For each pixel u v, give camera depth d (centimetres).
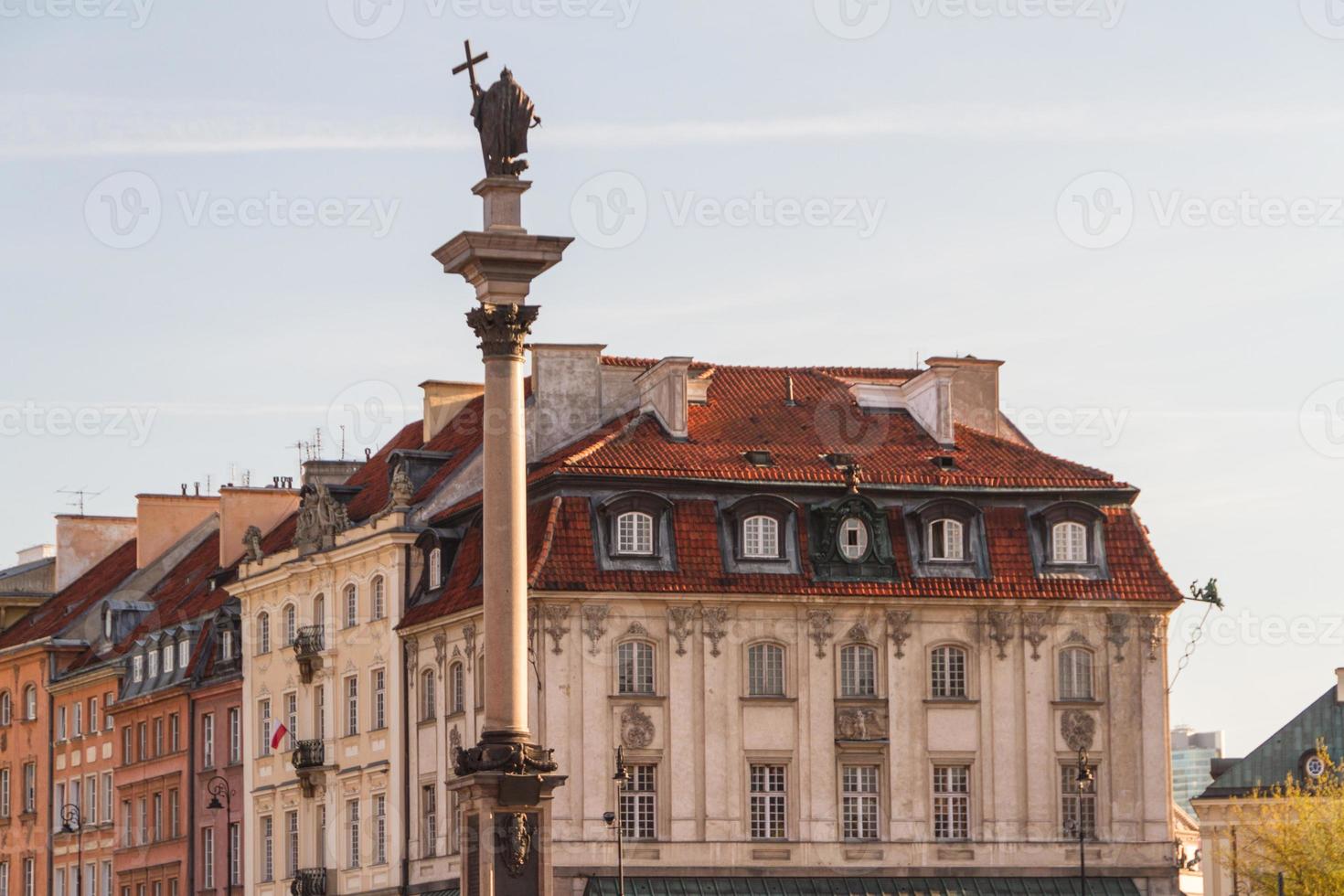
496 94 7325
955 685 11038
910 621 10988
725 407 11506
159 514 15862
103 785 15162
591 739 10581
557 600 10588
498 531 7244
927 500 11138
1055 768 11062
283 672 12838
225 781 13450
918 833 10881
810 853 10744
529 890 7100
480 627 10981
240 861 13300
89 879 15275
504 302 7275
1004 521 11212
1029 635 11088
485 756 7156
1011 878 10931
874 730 10894
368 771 11919
